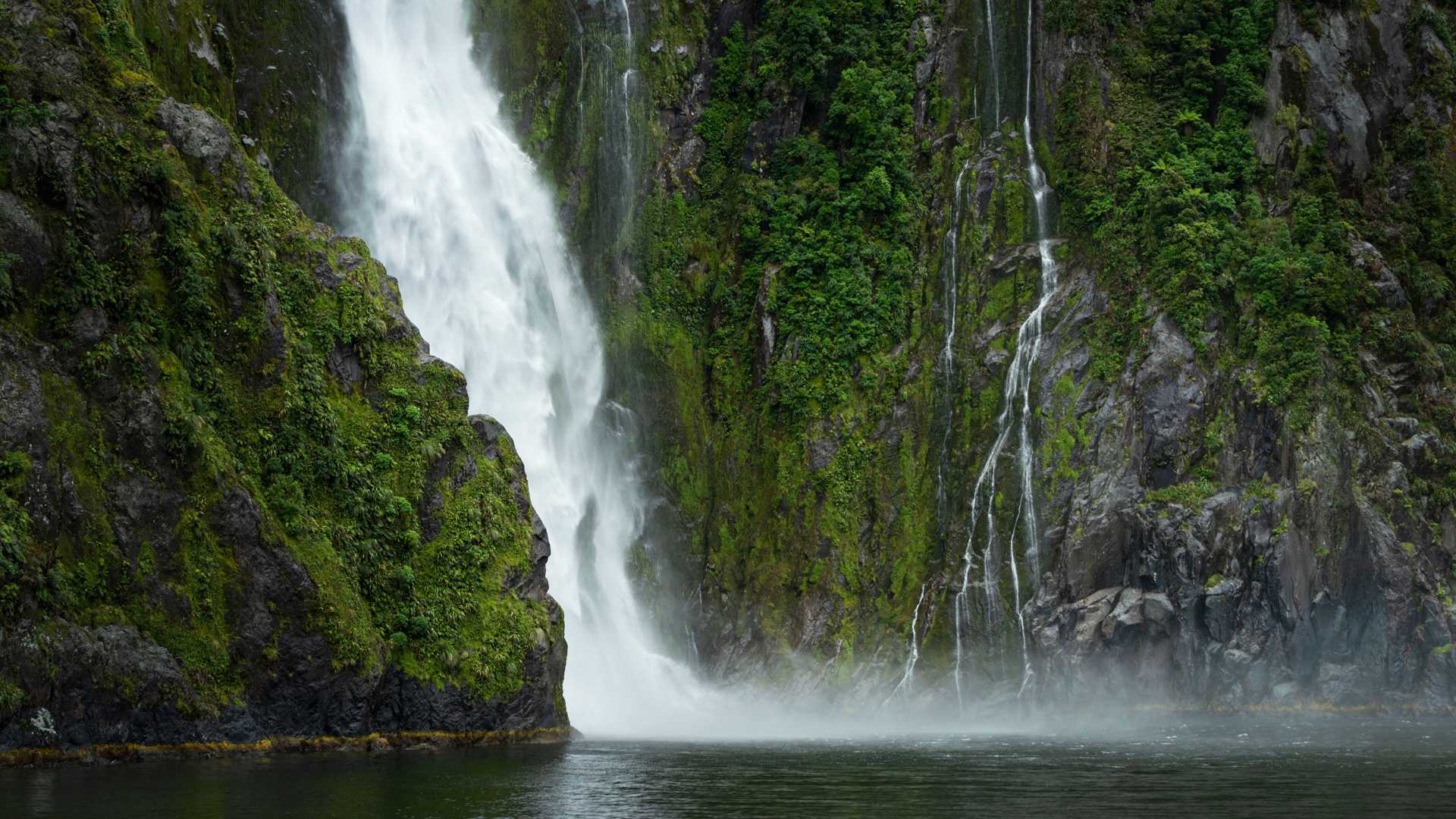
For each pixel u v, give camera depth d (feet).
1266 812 94.12
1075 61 252.01
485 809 92.53
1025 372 235.40
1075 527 220.02
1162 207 234.99
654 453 233.76
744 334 246.27
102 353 125.80
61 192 128.36
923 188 254.06
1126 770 125.49
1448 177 252.62
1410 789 109.29
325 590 135.23
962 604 222.69
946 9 263.08
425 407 157.99
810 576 227.40
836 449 234.17
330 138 194.29
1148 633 210.38
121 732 119.24
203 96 172.04
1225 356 227.81
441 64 216.33
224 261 140.77
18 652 112.68
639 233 244.83
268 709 129.90
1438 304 242.99
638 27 250.98
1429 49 256.73
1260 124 247.50
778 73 258.37
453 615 149.59
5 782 103.55
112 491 123.44
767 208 252.42
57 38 136.26
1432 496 225.35
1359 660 214.28
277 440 140.05
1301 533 215.10
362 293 157.28
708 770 124.36
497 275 215.51
